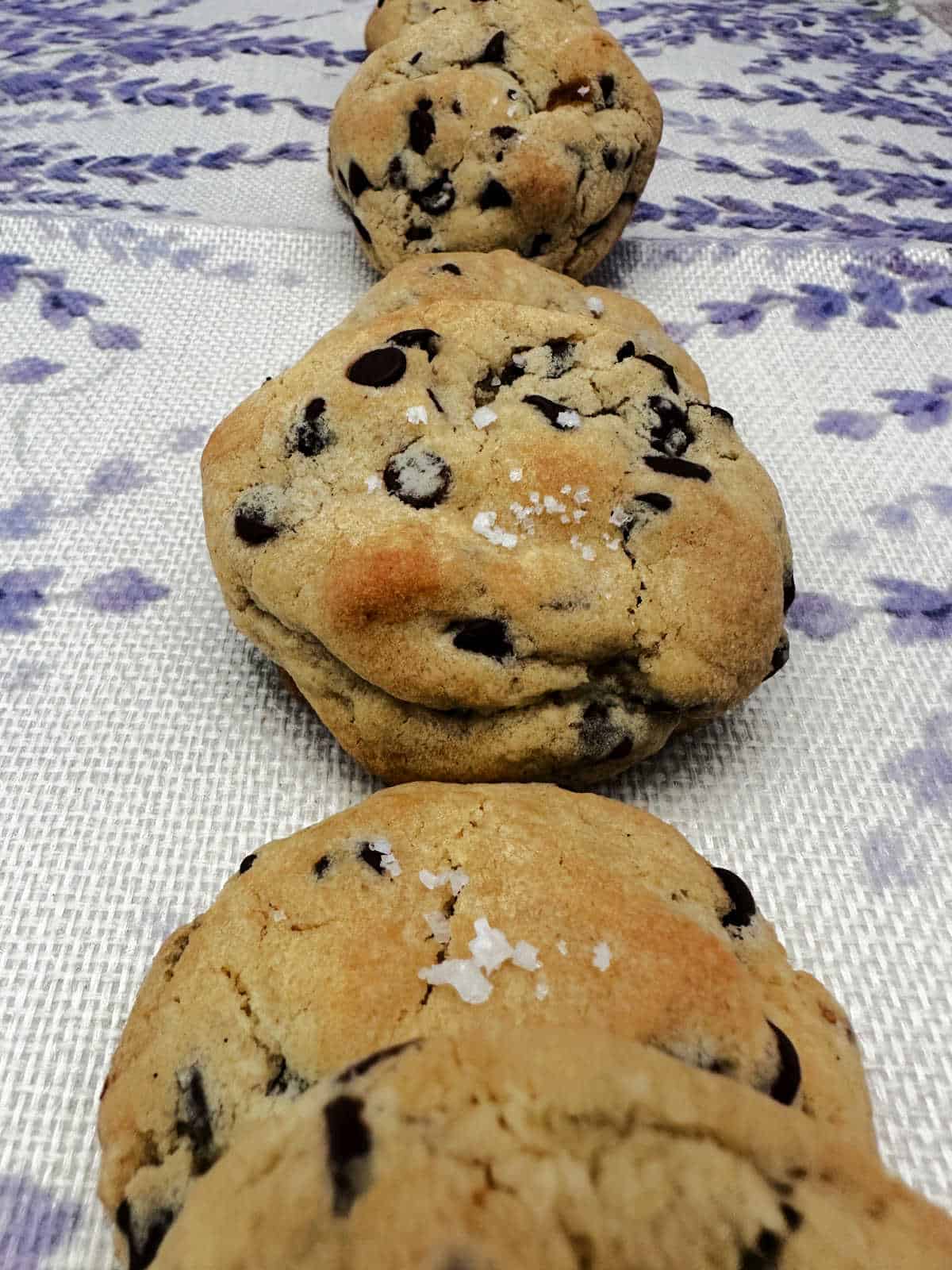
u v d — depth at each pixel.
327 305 0.22
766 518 0.14
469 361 0.15
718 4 0.33
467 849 0.11
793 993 0.10
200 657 0.16
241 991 0.10
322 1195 0.07
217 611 0.16
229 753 0.14
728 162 0.26
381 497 0.13
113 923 0.13
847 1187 0.07
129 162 0.25
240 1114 0.09
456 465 0.14
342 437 0.14
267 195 0.24
